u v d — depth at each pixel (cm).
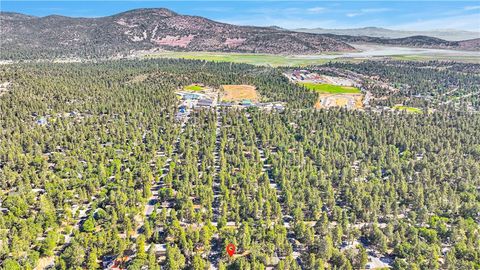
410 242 15475
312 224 17112
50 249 14662
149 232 15512
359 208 17450
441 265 14500
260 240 15388
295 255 15150
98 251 14450
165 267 13938
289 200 17950
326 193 18825
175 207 18075
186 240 15188
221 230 15775
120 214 16675
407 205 18775
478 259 14388
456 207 17838
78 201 18300
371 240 15775
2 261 14112
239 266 13788
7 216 16188
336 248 14962
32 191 18725
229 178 19850
